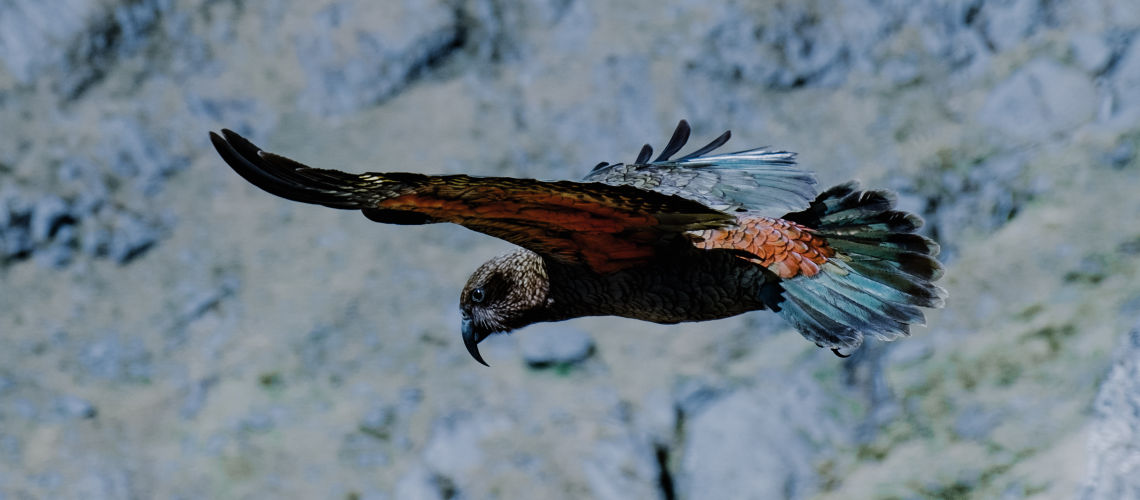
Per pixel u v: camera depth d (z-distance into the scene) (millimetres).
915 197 14445
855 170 14859
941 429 12461
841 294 7152
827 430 12703
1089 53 15078
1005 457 12023
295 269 15023
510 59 16359
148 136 16109
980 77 15445
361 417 13438
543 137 15703
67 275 15156
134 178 15867
